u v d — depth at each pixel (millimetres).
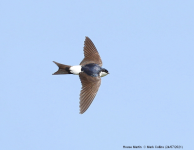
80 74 14891
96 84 14539
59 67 15359
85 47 16094
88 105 14125
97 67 15203
